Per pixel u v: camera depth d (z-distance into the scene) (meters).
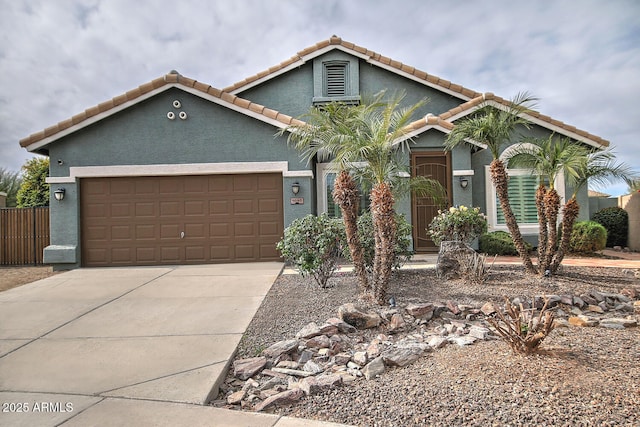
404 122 6.77
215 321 6.37
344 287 7.90
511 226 8.47
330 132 7.00
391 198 6.55
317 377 4.40
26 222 13.58
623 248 14.45
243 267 10.90
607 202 16.50
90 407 3.85
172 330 6.01
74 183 11.54
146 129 11.63
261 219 11.76
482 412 3.46
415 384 4.11
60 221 11.50
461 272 8.09
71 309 7.23
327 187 13.48
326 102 14.71
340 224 7.99
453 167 12.15
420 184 8.23
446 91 14.73
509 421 3.29
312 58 15.01
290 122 11.33
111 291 8.48
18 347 5.44
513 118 8.34
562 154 7.97
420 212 12.52
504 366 4.22
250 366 4.75
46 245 13.52
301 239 7.76
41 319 6.69
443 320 6.45
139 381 4.38
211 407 3.88
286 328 5.96
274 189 11.81
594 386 3.71
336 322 5.82
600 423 3.16
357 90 14.89
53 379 4.48
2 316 6.87
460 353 4.80
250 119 11.70
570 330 5.68
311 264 7.69
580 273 8.62
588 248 12.15
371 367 4.54
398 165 7.52
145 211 11.72
